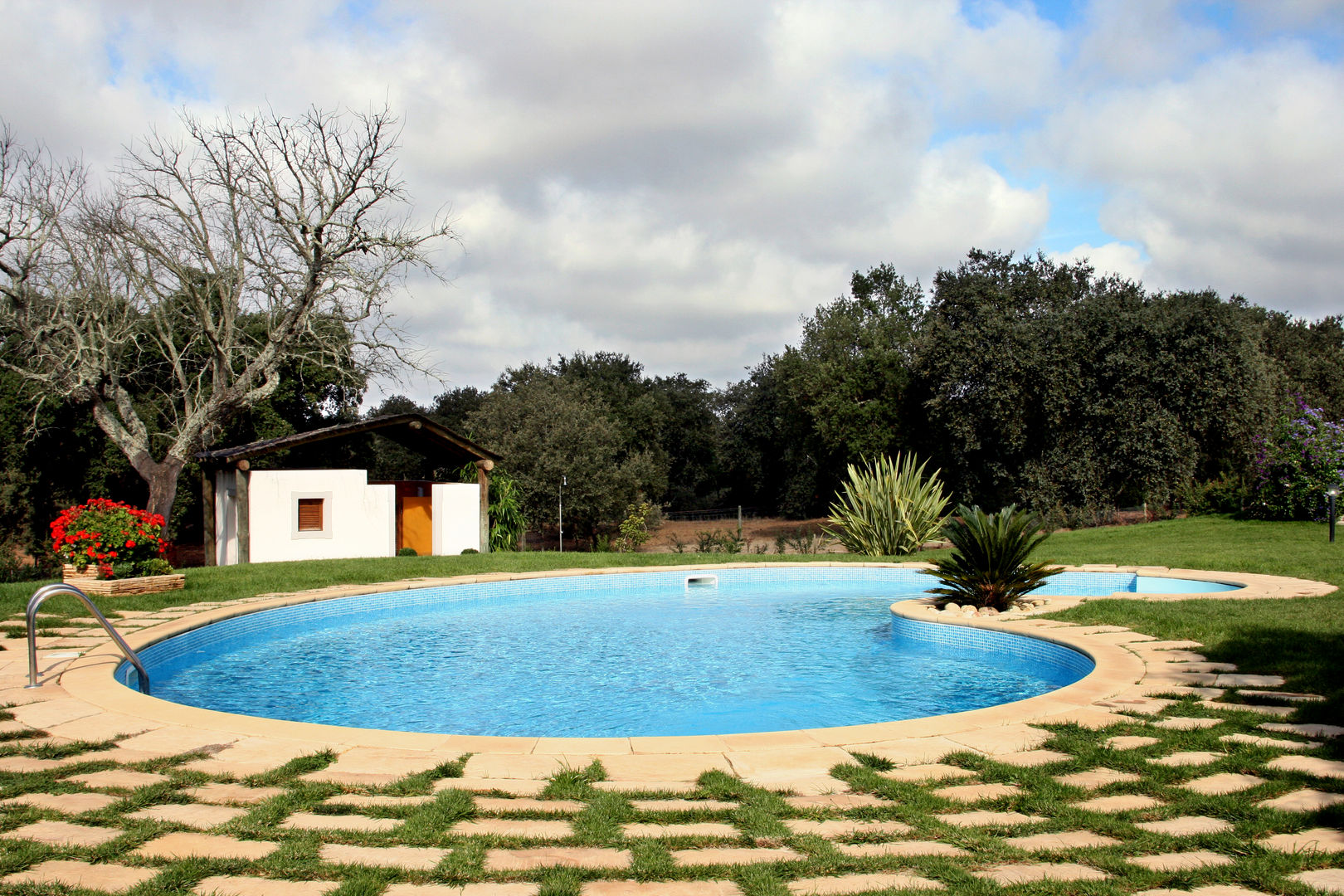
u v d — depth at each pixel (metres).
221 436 21.70
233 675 8.52
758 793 3.78
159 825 3.41
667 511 52.62
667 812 3.57
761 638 10.46
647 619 12.01
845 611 12.65
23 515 25.05
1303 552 14.12
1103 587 12.96
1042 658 8.02
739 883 2.88
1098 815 3.43
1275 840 3.12
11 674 6.50
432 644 10.18
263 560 17.91
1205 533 18.17
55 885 2.84
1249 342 26.20
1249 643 6.86
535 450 30.17
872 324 41.66
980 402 28.08
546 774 4.11
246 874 2.94
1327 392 38.97
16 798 3.76
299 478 18.36
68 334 20.23
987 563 10.30
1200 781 3.81
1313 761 4.02
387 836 3.31
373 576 14.10
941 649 9.52
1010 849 3.12
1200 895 2.71
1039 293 31.11
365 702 7.43
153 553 12.10
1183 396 24.34
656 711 7.05
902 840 3.25
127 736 4.81
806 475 44.97
